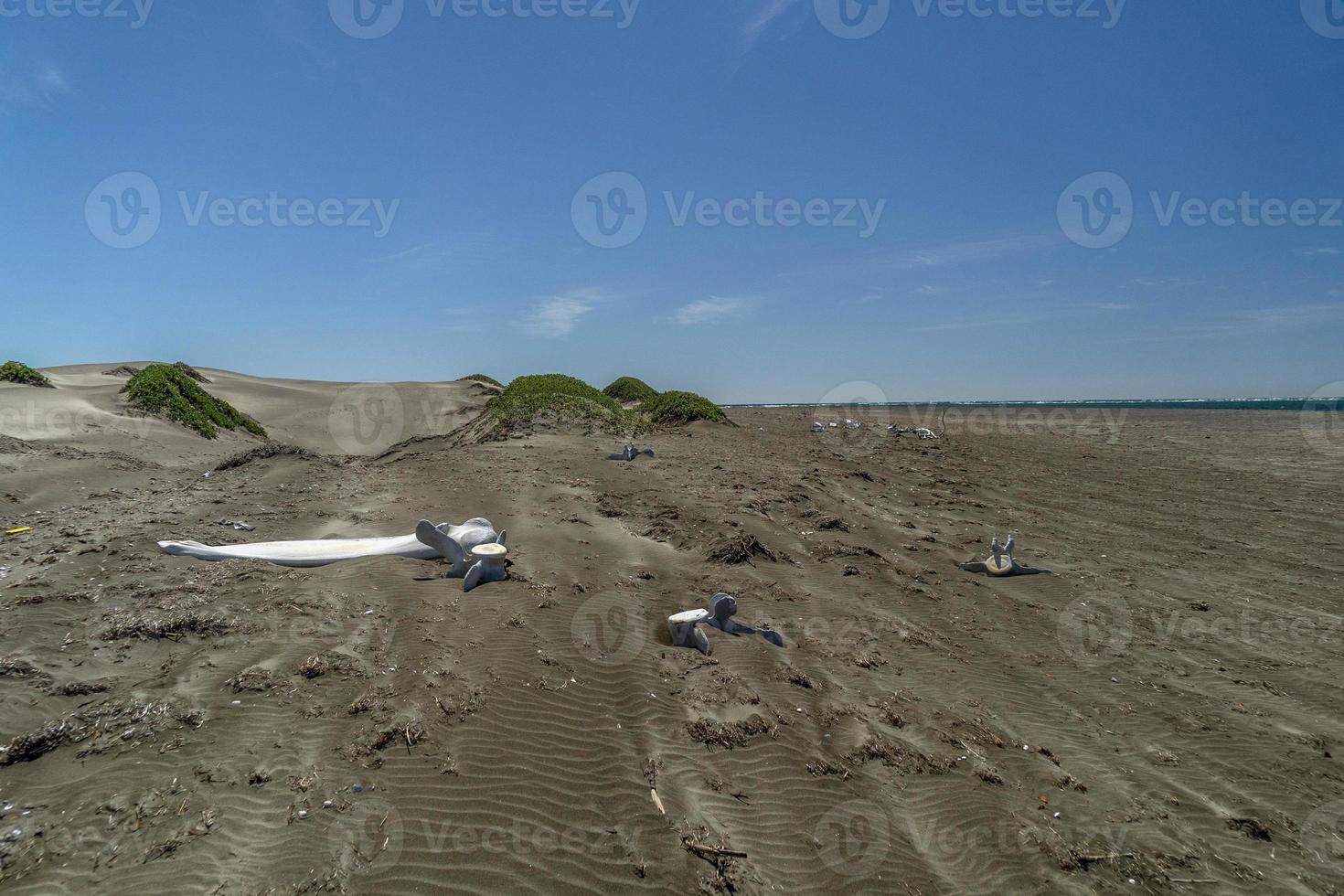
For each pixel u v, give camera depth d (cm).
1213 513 1460
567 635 634
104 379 2362
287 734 455
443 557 823
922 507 1384
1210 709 627
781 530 1090
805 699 571
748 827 420
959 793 474
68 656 520
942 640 730
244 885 336
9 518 898
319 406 2936
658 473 1494
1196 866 426
